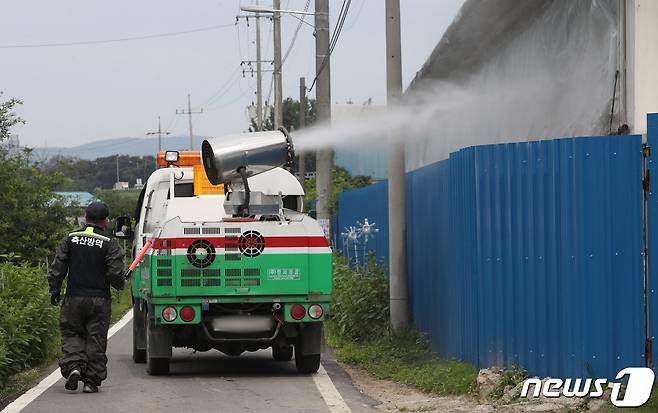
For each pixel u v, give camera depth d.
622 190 12.34
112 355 19.84
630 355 12.30
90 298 14.09
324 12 27.50
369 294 20.27
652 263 12.23
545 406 11.71
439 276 16.77
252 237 15.42
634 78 13.77
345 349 19.06
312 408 12.80
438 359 16.28
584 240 12.46
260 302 15.58
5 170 34.75
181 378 15.88
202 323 15.65
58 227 35.81
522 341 13.18
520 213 13.20
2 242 34.34
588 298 12.43
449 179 15.81
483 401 12.80
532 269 13.03
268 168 16.09
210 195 16.94
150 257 15.34
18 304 17.84
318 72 27.47
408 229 20.16
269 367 17.52
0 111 36.44
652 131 12.23
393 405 13.12
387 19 18.83
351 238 31.92
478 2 18.34
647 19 13.63
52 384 15.27
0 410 12.77
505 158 13.39
